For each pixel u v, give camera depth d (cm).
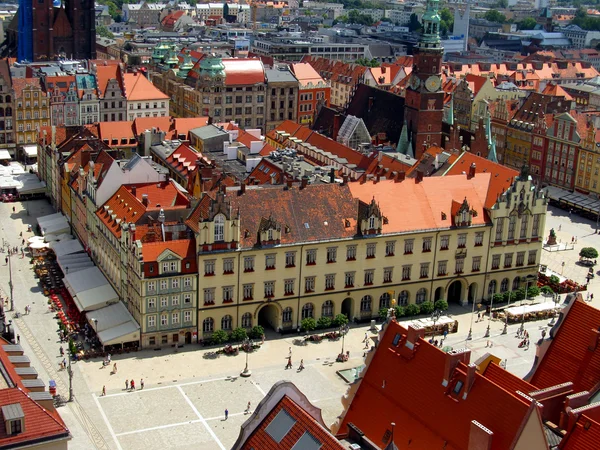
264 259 16225
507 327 17425
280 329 16800
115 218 17325
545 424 9512
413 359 10438
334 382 14912
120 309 16562
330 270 16900
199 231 15500
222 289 16050
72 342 15362
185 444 12938
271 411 8812
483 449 8925
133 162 18962
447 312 18100
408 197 17925
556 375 10775
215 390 14525
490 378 10206
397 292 17712
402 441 10056
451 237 17838
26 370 9856
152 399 14125
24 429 8600
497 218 18162
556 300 18600
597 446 8725
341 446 8069
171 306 15788
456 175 18712
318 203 17038
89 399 14025
